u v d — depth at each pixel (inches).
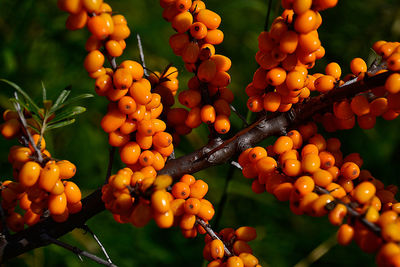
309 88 18.5
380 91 17.3
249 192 36.8
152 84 18.8
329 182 16.8
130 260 32.8
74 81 33.8
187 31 18.0
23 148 17.3
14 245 18.2
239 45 41.4
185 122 18.5
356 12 39.2
